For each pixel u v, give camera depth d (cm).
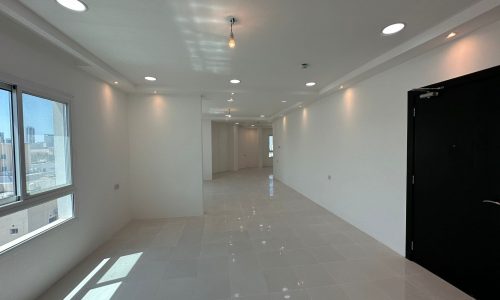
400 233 309
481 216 218
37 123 240
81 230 305
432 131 262
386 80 327
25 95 225
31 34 211
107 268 285
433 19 213
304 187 665
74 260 289
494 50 202
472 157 224
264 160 1477
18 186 214
